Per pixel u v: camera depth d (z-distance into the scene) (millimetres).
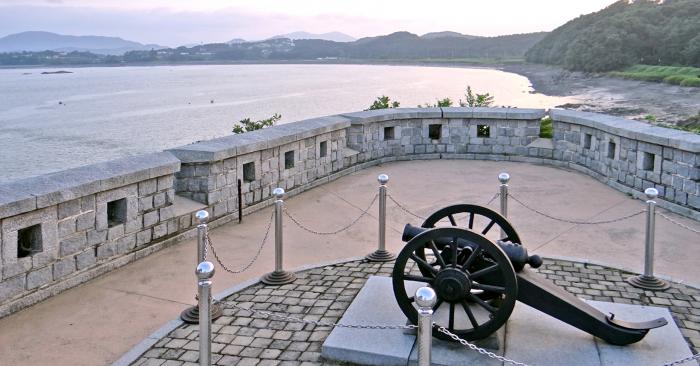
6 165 46750
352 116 12266
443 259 4910
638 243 7660
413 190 10539
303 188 10555
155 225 7434
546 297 4738
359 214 9172
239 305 5785
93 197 6480
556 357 4555
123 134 64062
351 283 6371
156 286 6355
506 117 12906
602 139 11102
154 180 7344
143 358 4770
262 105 91688
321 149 11219
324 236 8125
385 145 12977
